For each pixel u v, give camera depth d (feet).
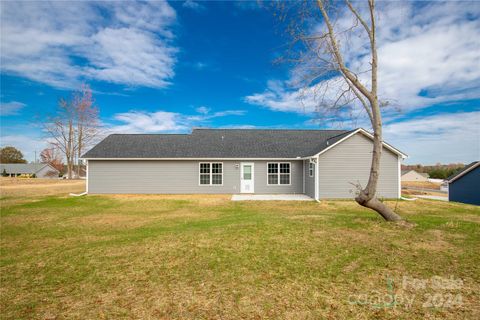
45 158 199.21
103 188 61.98
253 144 69.72
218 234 23.34
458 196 71.00
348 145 53.78
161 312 11.48
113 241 23.09
